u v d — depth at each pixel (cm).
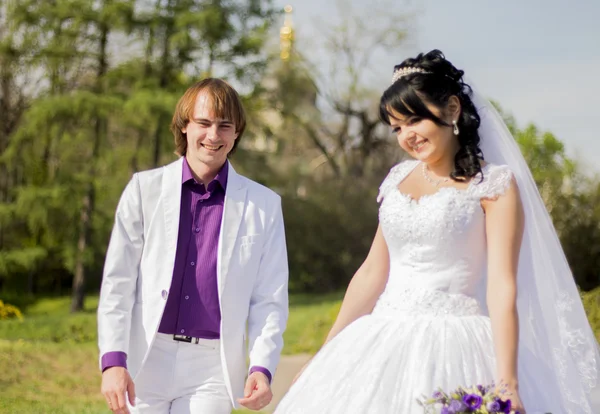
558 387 316
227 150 364
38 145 2578
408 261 321
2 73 2669
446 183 316
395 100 310
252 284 361
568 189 2320
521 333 320
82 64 2644
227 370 350
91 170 2552
